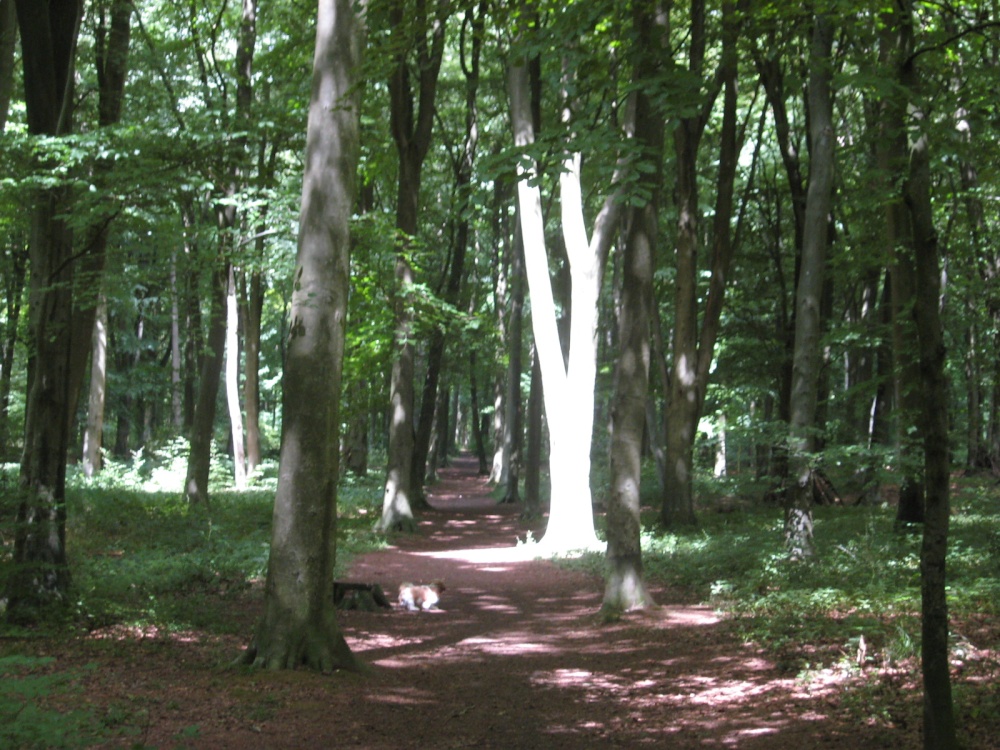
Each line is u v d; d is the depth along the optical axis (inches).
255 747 248.2
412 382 986.7
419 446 1279.5
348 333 874.8
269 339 1991.9
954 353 1036.5
